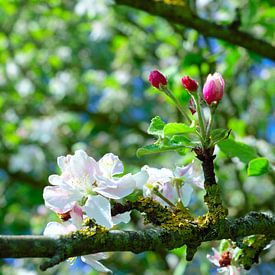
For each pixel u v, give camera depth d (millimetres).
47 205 2988
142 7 5836
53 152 11398
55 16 11250
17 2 10945
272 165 4195
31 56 11508
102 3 9992
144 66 11148
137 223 8516
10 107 11438
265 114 9711
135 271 10016
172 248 2973
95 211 2914
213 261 3771
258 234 3211
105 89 11750
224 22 6559
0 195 11289
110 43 12188
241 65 8711
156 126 3199
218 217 3088
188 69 6660
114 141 11086
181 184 3348
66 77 11703
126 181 3004
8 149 11281
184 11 5871
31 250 2572
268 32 7027
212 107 3170
